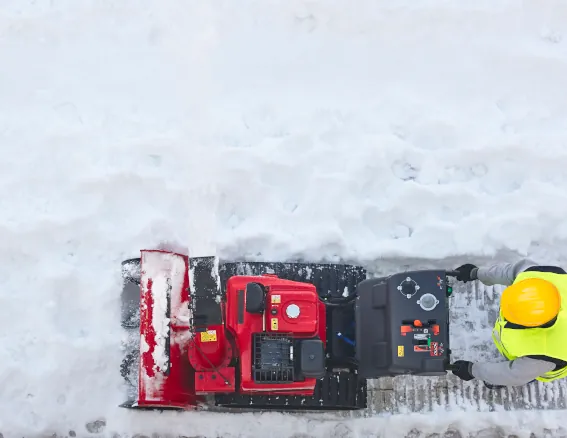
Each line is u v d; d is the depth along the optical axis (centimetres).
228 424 554
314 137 580
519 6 602
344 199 568
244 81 593
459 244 565
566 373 462
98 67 600
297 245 562
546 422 551
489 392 560
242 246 565
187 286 513
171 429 555
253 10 603
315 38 601
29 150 581
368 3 603
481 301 573
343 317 521
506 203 570
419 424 551
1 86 598
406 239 568
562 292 430
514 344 442
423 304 476
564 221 568
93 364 555
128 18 606
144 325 481
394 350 476
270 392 488
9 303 561
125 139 580
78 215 569
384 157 574
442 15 601
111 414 554
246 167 571
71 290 563
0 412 552
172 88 593
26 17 605
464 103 592
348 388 533
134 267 558
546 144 579
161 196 573
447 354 473
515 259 568
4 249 567
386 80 596
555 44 601
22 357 557
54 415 552
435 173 577
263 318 453
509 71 596
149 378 477
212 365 472
